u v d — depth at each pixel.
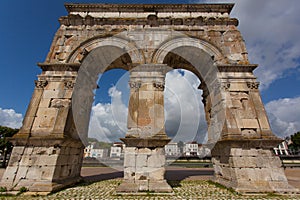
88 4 17.83
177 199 9.73
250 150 11.98
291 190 10.89
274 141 11.98
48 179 11.18
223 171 13.39
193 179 17.19
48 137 11.79
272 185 11.11
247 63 14.99
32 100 13.48
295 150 59.06
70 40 15.95
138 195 10.48
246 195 10.57
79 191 11.46
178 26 16.62
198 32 16.31
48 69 14.59
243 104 13.47
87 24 16.72
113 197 10.06
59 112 13.00
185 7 17.98
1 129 36.56
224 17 17.64
